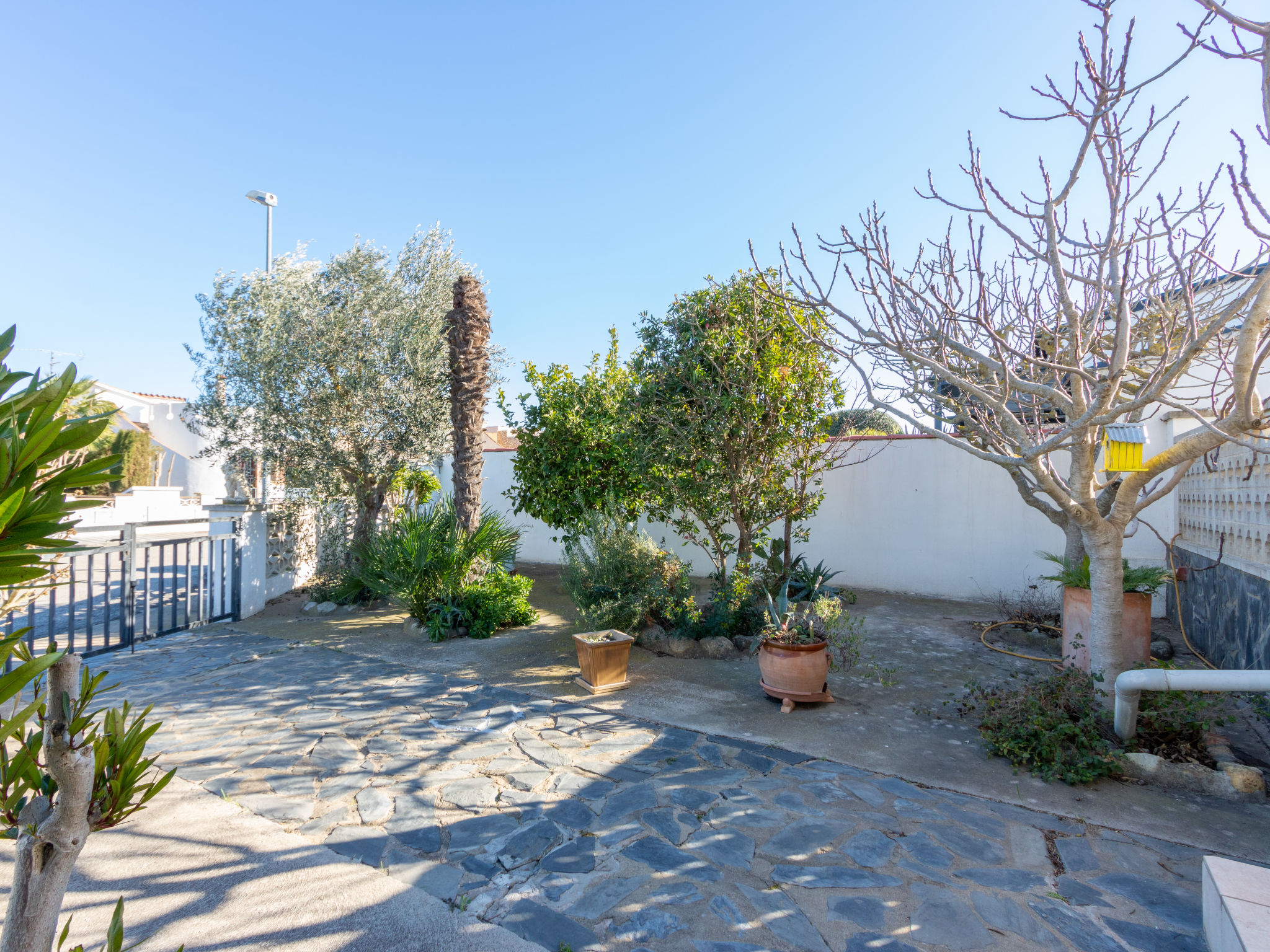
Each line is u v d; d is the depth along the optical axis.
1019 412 6.39
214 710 5.49
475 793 3.96
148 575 8.00
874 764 4.39
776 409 7.33
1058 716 4.44
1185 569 7.49
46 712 1.32
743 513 7.96
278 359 9.53
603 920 2.79
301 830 3.52
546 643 7.77
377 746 4.70
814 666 5.43
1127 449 4.22
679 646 7.12
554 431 10.06
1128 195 4.11
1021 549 9.62
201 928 2.69
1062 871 3.16
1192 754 4.22
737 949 2.62
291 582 11.27
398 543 8.81
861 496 10.88
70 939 2.59
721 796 3.93
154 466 21.98
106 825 1.37
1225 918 2.42
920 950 2.62
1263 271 3.31
